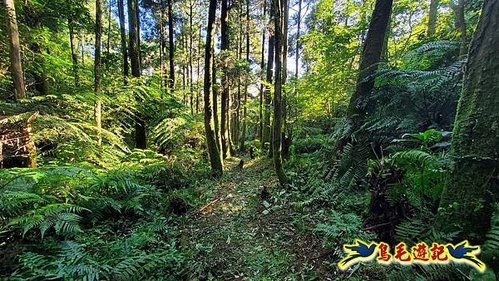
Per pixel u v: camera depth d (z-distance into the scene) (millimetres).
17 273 2568
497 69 2160
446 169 2463
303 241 3439
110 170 5223
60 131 5090
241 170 8891
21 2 6145
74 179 4164
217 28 11445
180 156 8305
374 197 2906
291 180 5809
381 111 4609
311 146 9234
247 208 4957
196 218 4695
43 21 7191
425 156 2543
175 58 16469
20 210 3412
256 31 11938
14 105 4527
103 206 4211
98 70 6688
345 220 3369
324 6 10109
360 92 4863
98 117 6488
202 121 11391
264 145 13188
